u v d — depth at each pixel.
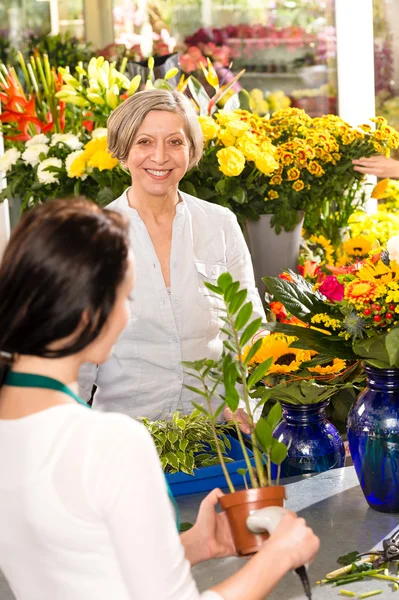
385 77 4.36
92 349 1.17
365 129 3.64
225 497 1.36
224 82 4.26
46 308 1.09
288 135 3.60
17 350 1.12
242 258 2.82
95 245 1.11
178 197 2.77
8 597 1.70
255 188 3.41
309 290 2.15
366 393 2.03
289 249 3.50
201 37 4.25
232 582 1.17
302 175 3.46
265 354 2.23
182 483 2.13
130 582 1.08
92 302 1.10
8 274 1.11
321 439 2.25
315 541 1.23
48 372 1.15
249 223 3.47
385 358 1.94
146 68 3.83
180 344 2.69
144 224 2.65
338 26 4.26
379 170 3.56
